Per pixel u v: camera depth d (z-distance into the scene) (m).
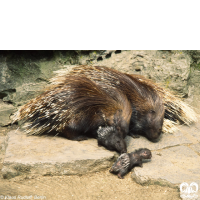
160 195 5.40
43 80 9.14
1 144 7.63
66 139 7.46
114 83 7.70
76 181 5.95
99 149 6.91
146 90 7.68
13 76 8.94
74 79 7.70
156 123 7.35
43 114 7.57
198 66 9.60
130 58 9.38
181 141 7.59
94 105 7.33
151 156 6.37
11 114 9.10
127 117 7.07
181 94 9.19
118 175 6.15
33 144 6.96
